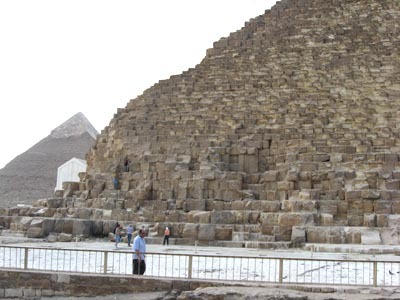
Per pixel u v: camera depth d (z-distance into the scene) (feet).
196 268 103.14
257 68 224.12
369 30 232.73
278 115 195.83
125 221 170.30
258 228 156.46
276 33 245.24
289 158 177.58
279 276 88.17
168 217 168.04
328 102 196.75
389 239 144.15
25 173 416.46
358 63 212.64
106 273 92.68
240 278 93.09
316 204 158.20
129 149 203.41
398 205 155.02
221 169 183.21
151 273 96.89
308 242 147.54
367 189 160.25
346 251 134.21
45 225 169.58
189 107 211.82
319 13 250.98
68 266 103.45
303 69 216.33
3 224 181.06
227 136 192.44
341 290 84.12
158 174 186.91
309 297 79.92
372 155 169.27
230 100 208.64
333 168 169.68
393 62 209.77
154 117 212.43
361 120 185.88
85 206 186.19
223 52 245.45
